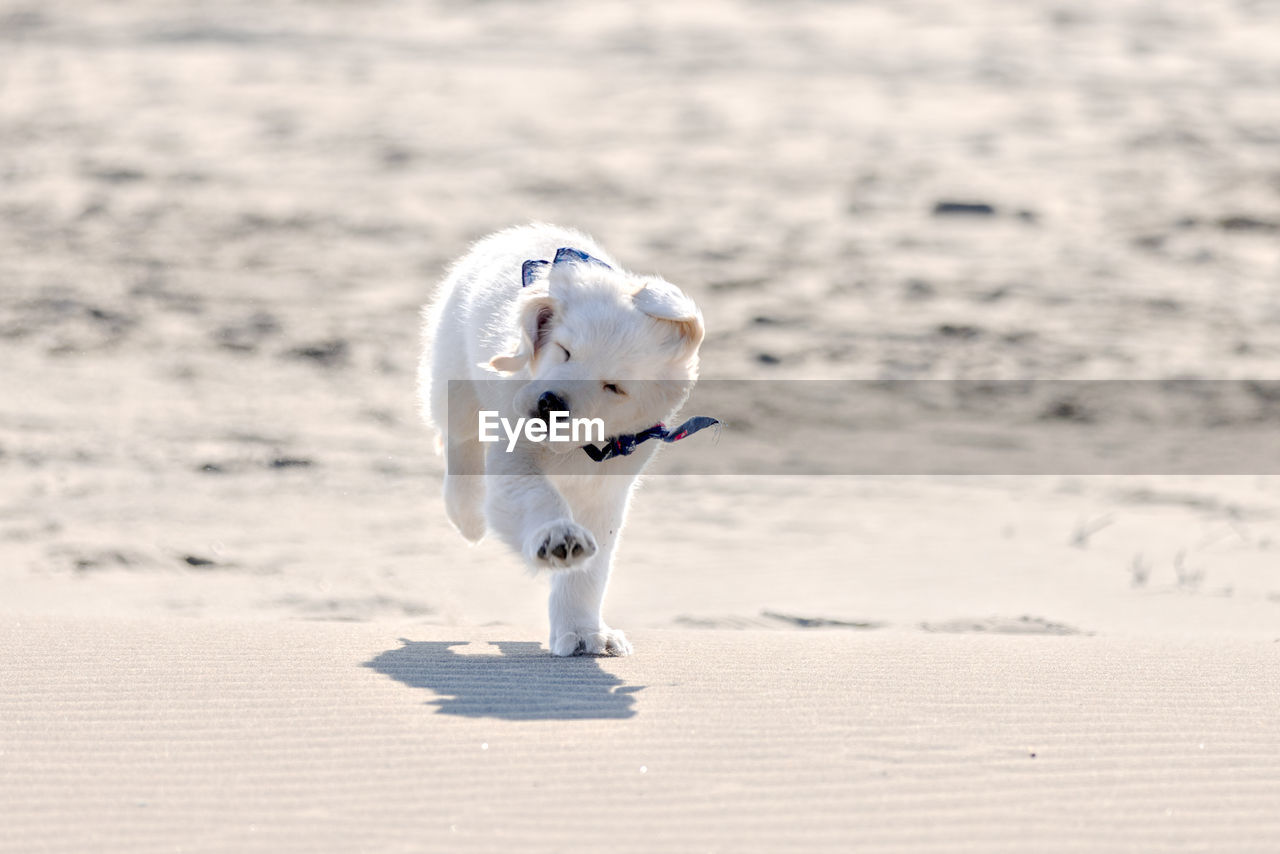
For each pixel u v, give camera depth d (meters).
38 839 3.33
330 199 21.89
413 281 18.70
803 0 40.25
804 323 17.77
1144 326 18.14
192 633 5.56
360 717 4.28
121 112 26.44
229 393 14.77
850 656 5.39
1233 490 12.70
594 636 5.48
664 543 10.83
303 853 3.26
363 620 7.71
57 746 3.99
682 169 23.98
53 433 13.02
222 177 22.78
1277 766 3.96
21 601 8.02
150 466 12.15
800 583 9.38
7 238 19.59
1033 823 3.51
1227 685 4.88
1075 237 21.36
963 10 38.56
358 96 28.36
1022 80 30.59
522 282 5.77
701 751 4.00
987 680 4.92
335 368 15.73
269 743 4.02
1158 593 9.01
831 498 12.38
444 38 34.97
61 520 10.34
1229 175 24.14
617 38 35.34
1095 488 12.76
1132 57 33.00
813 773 3.83
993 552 10.42
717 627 7.77
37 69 29.94
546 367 5.33
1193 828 3.49
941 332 17.67
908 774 3.84
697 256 19.94
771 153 25.02
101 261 18.86
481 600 8.54
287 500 11.35
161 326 16.73
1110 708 4.54
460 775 3.77
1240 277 20.00
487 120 26.70
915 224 21.75
